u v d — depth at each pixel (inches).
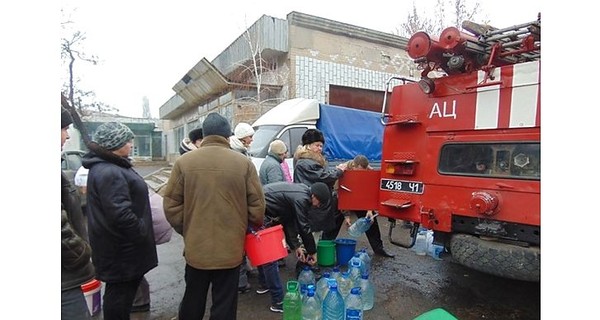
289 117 286.4
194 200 93.7
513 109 109.6
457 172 123.6
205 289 98.6
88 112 713.0
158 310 133.3
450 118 126.0
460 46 117.1
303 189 138.4
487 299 139.8
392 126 146.5
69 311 68.9
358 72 490.3
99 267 92.7
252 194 100.3
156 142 1133.7
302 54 451.8
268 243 109.8
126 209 89.4
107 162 92.8
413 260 187.2
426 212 131.9
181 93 616.4
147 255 98.3
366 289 131.4
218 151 96.8
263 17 432.1
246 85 452.4
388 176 147.6
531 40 110.3
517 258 105.3
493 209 112.3
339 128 307.4
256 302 137.9
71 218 74.0
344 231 250.8
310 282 135.5
